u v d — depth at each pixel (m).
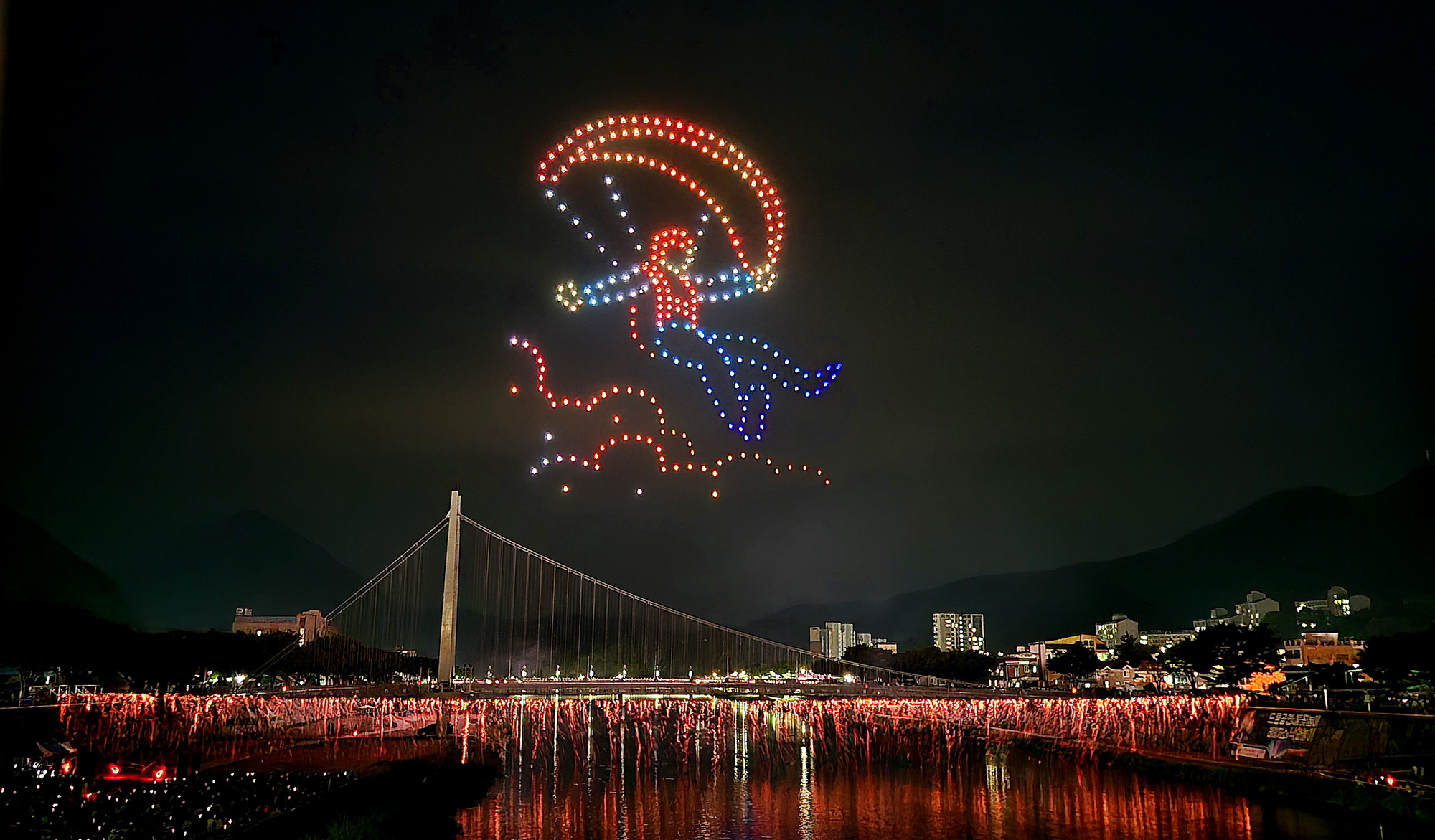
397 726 98.31
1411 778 67.31
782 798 81.50
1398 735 72.38
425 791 70.62
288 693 85.56
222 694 85.62
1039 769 95.75
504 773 93.75
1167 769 86.19
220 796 58.84
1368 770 71.44
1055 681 160.75
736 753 112.44
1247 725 87.81
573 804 77.75
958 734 122.88
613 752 112.44
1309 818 66.31
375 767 77.75
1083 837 64.81
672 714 140.88
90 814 53.00
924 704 117.69
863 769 99.06
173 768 74.88
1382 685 104.50
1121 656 157.12
